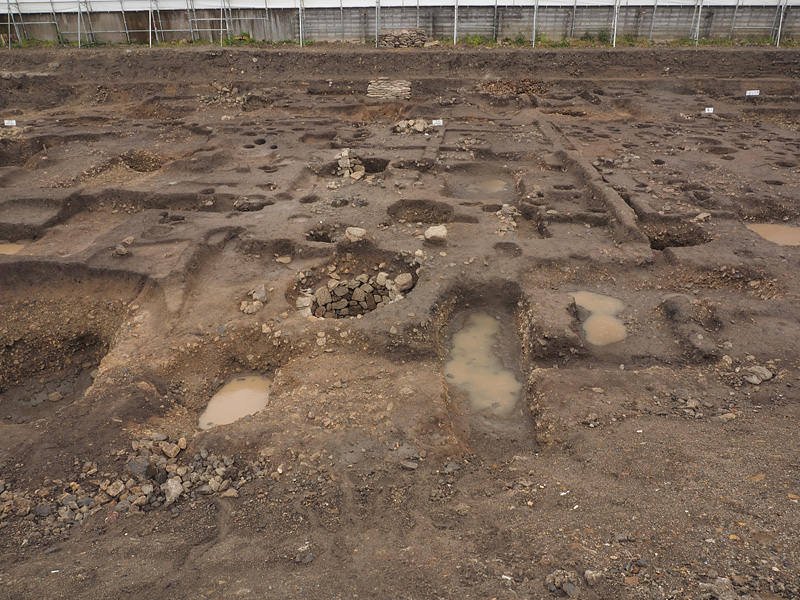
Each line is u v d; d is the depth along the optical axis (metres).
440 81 17.06
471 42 19.36
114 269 6.63
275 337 5.67
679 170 9.99
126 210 9.19
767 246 7.19
